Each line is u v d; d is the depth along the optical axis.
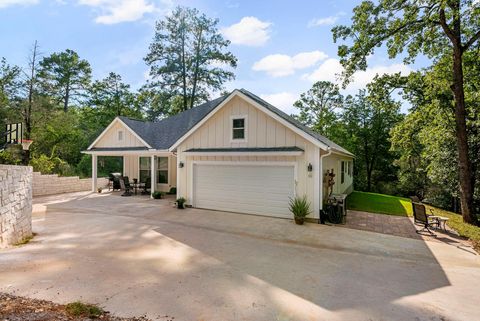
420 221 8.95
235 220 9.87
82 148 25.45
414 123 16.44
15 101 19.33
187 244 6.93
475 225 10.48
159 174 17.98
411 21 11.43
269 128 10.59
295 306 3.88
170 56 29.94
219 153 10.95
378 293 4.41
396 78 16.12
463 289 4.63
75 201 13.88
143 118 32.88
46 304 3.49
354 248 6.94
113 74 30.50
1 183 5.97
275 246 6.97
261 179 10.72
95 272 4.83
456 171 14.00
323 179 10.94
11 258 5.41
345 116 31.22
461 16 11.12
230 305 3.83
